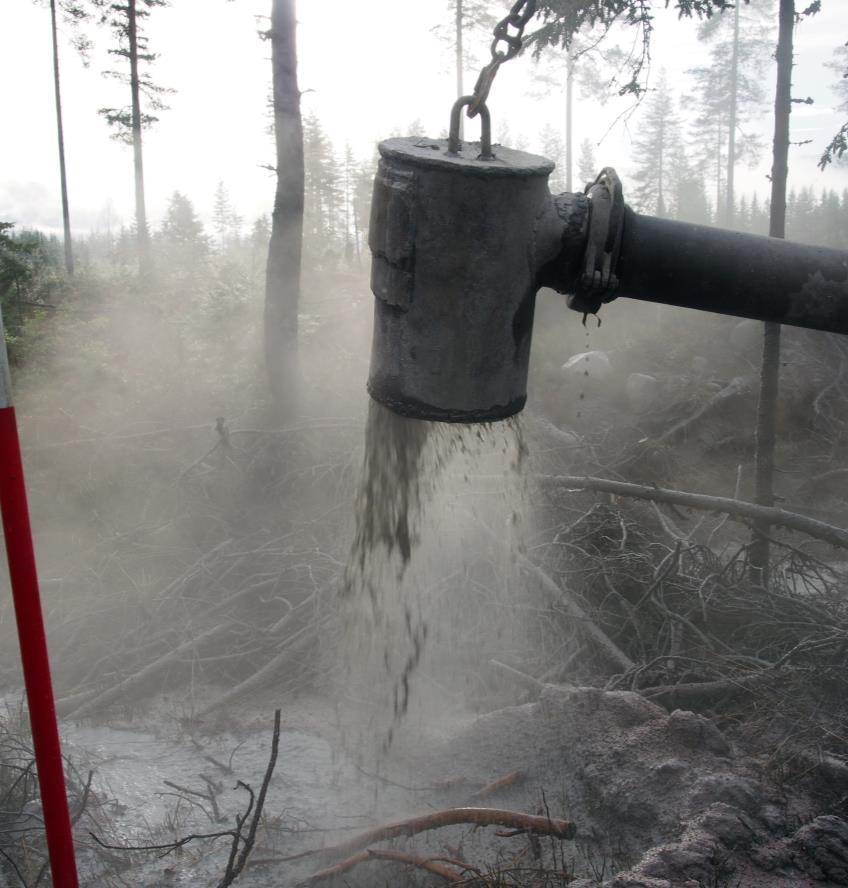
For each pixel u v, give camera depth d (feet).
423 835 13.37
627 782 13.12
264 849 13.61
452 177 6.55
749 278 7.12
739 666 17.92
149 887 12.84
